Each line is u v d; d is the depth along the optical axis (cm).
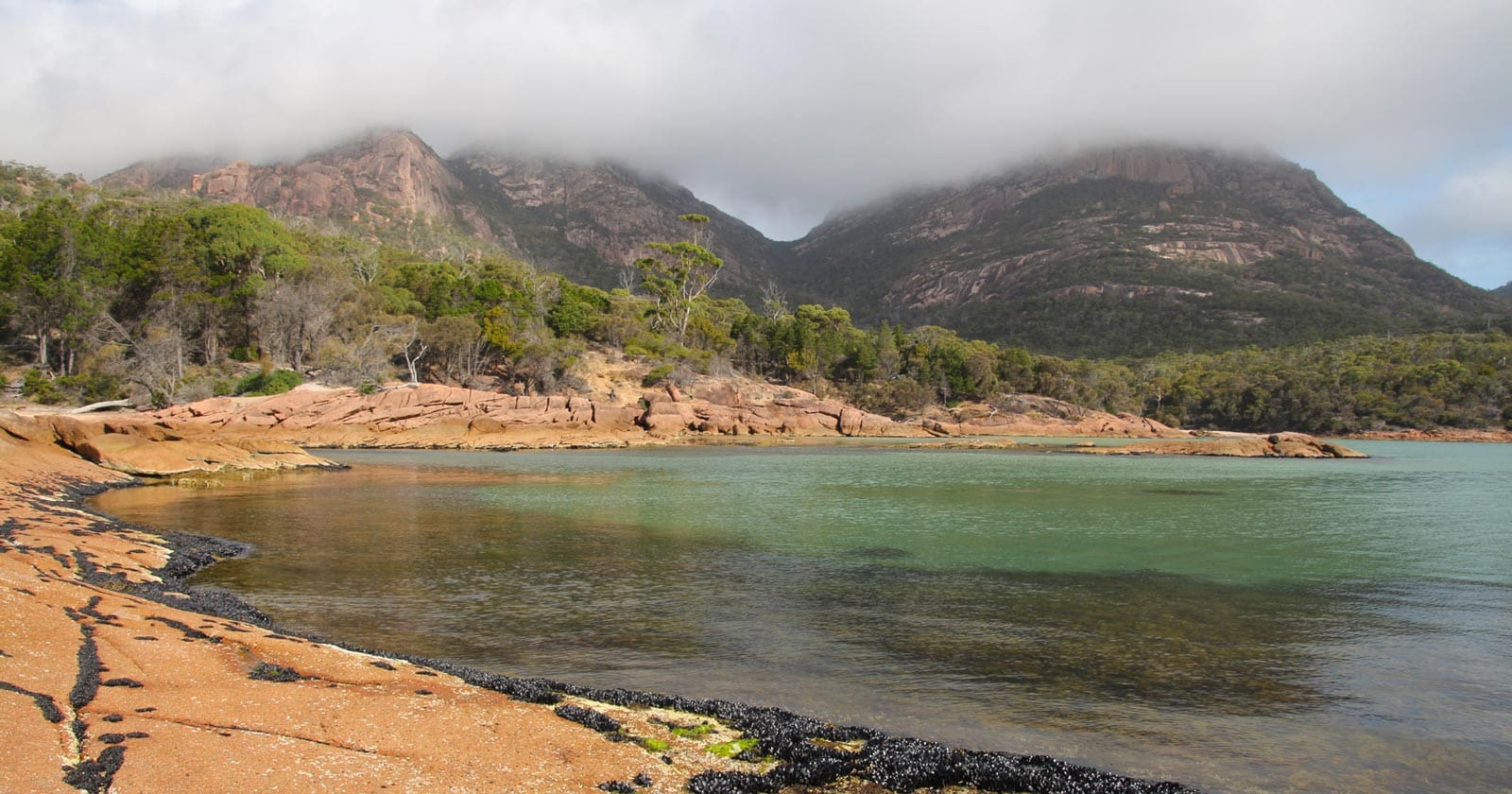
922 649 1633
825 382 14875
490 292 11706
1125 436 14000
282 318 9131
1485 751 1167
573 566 2445
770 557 2645
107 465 4716
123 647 1208
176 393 8275
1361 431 14950
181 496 4031
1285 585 2305
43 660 1082
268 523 3228
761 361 15062
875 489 4897
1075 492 4844
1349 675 1498
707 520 3475
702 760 1033
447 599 2009
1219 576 2425
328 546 2722
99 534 2464
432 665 1396
